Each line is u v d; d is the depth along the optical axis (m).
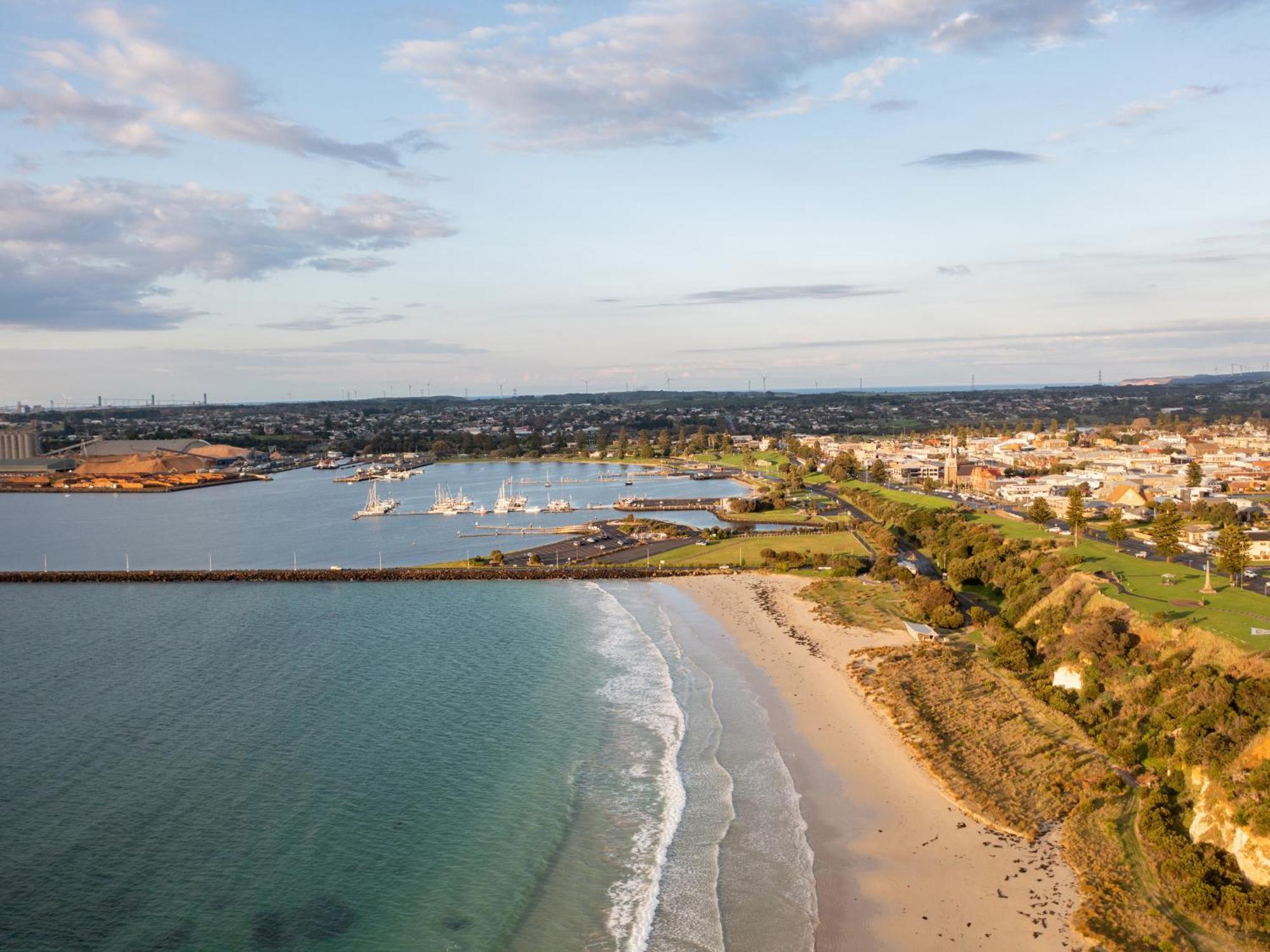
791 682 120.12
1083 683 106.94
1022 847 74.88
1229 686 85.12
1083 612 124.25
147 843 79.12
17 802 86.94
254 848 78.12
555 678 124.94
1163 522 167.00
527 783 90.56
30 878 73.31
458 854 76.94
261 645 146.75
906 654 127.94
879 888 69.94
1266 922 62.78
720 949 63.09
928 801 83.81
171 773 93.69
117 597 192.50
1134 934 62.53
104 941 65.19
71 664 135.50
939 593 153.25
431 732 104.62
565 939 64.69
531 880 72.44
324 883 72.56
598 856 76.06
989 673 119.56
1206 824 72.69
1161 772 84.00
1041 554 166.50
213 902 70.06
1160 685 97.31
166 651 144.00
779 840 77.81
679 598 179.50
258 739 102.94
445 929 66.44
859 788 87.25
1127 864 71.38
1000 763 91.06
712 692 117.12
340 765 95.56
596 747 99.44
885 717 104.81
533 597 184.88
